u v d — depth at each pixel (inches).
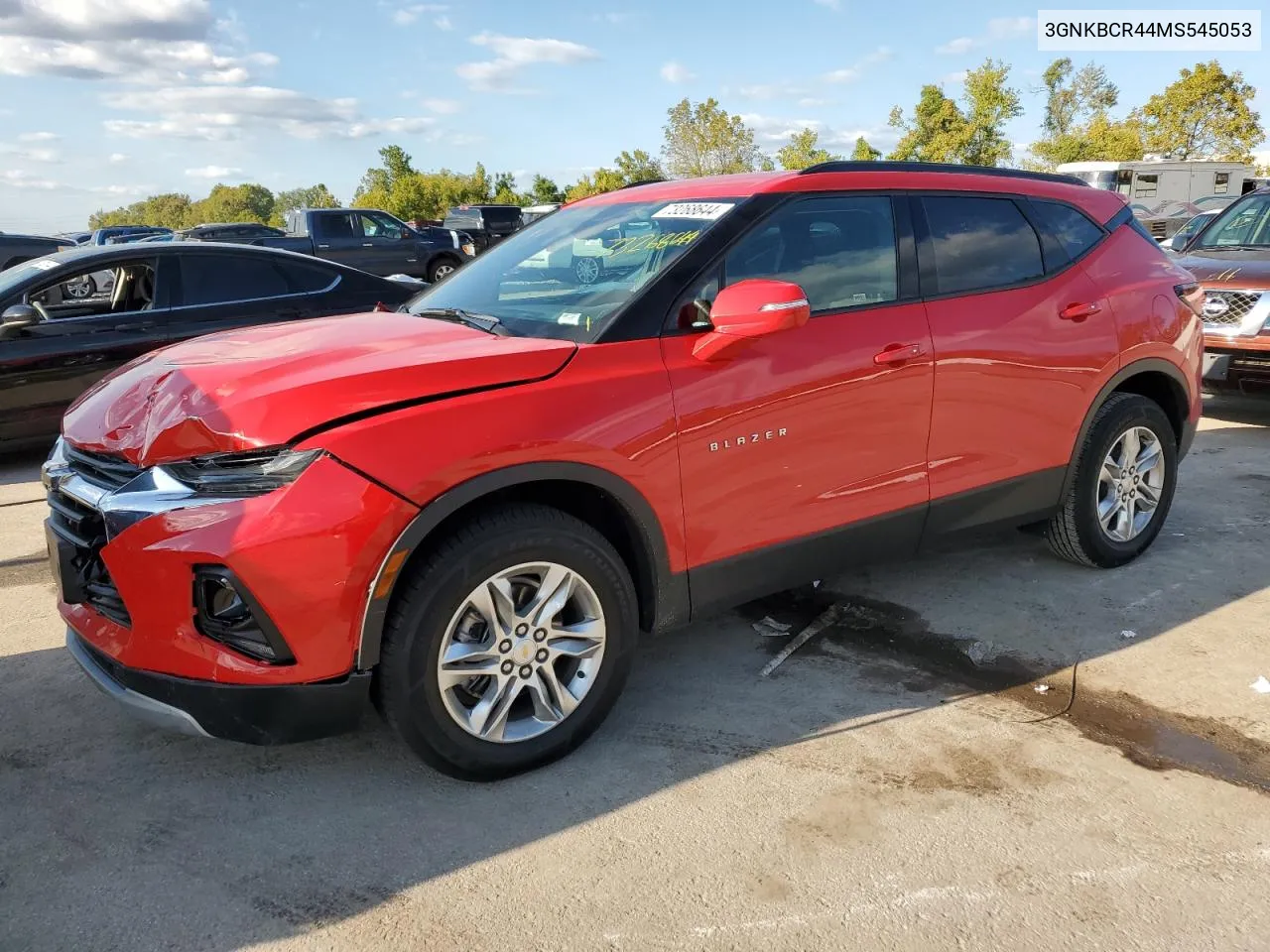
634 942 84.7
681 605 119.1
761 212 125.3
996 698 128.1
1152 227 1112.2
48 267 258.2
